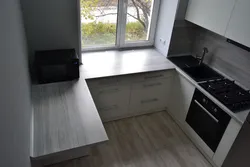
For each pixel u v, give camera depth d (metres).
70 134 1.57
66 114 1.76
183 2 2.56
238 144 1.88
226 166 2.07
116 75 2.37
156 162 2.34
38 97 1.93
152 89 2.77
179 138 2.68
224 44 2.53
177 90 2.75
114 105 2.67
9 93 0.72
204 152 2.43
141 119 2.93
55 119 1.70
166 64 2.73
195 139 2.54
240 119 1.86
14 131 0.74
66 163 2.24
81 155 2.31
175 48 2.93
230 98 2.12
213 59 2.74
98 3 2.56
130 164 2.29
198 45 2.94
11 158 0.64
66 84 2.15
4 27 0.75
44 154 1.40
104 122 2.81
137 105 2.84
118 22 2.79
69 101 1.92
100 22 2.71
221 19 2.16
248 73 2.30
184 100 2.63
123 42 3.00
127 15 2.81
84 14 2.56
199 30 2.85
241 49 2.32
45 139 1.51
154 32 3.09
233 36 2.06
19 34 1.36
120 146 2.49
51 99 1.92
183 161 2.38
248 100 2.11
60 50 2.33
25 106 1.27
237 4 1.95
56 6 2.11
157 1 2.83
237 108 2.01
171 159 2.39
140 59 2.80
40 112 1.75
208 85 2.33
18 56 1.14
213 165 2.34
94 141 1.53
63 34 2.29
